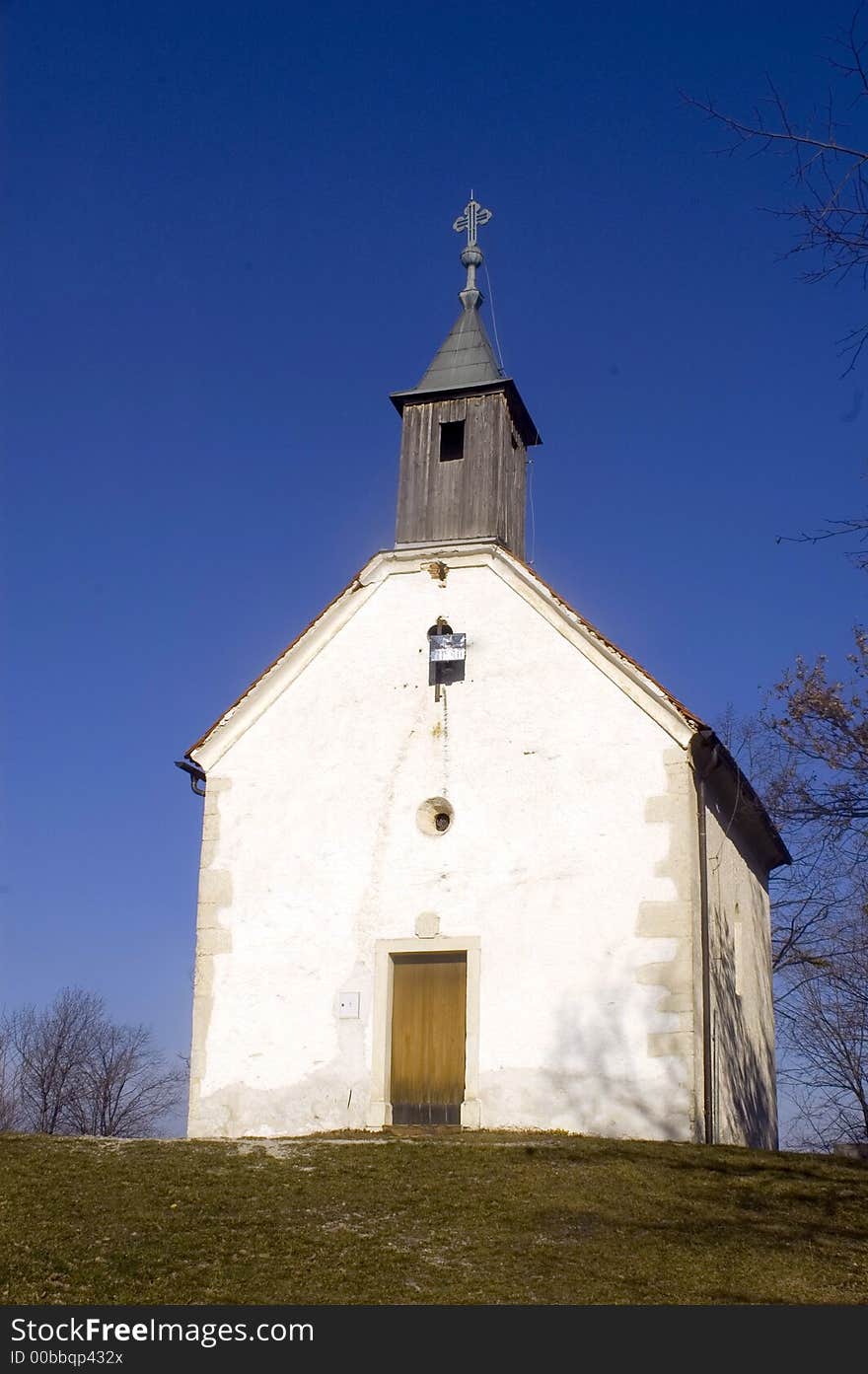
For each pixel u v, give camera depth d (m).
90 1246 12.34
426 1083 18.97
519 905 19.09
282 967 19.80
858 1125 28.89
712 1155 16.66
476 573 20.83
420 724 20.31
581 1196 14.41
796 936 30.80
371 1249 12.43
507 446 22.36
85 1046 39.31
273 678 21.11
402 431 22.33
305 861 20.19
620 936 18.58
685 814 18.83
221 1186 14.41
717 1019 19.58
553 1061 18.39
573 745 19.53
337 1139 17.45
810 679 18.08
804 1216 14.21
